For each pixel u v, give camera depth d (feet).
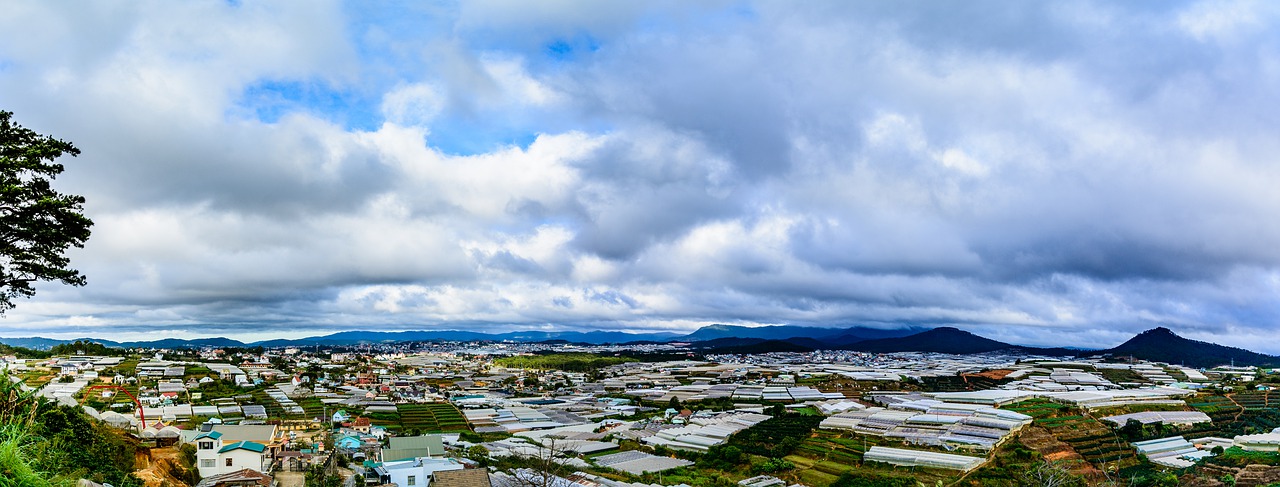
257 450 245.45
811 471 370.94
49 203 93.15
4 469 55.42
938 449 393.29
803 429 478.18
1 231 93.35
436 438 342.03
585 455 424.46
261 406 531.09
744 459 396.98
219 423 390.42
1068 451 399.44
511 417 597.11
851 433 456.04
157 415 410.93
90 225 99.76
